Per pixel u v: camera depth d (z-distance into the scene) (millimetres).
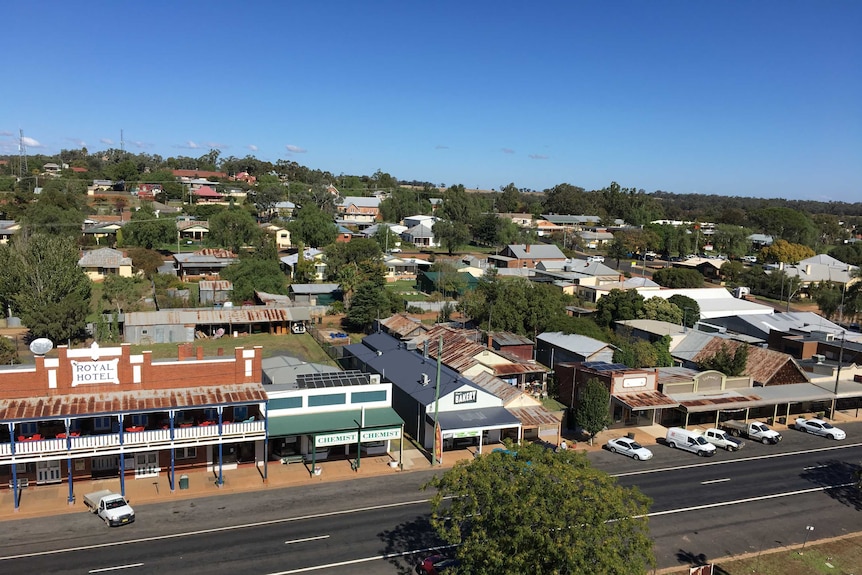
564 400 61094
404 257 150375
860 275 129750
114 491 39750
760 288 135750
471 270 125062
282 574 31281
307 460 46250
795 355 77938
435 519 27875
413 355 62438
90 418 40531
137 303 89375
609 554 24516
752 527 38906
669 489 44062
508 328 79812
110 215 173250
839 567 34688
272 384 48906
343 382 48531
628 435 55250
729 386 61469
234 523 36375
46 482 40062
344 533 35750
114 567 31078
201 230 152125
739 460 50625
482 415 49562
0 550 32281
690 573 31594
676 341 75438
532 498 25234
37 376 38500
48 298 75438
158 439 39062
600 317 87938
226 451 44438
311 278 112875
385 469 45312
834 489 45469
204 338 82688
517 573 24719
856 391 63656
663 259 187125
